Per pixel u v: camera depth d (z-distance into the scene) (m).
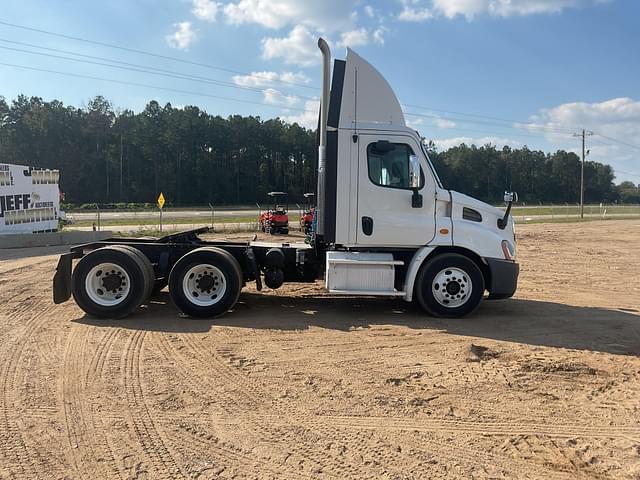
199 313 7.78
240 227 31.62
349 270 7.68
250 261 8.18
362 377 5.36
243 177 102.81
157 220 41.59
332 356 6.05
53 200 24.12
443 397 4.85
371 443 3.94
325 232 7.79
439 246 7.88
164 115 103.62
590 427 4.26
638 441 4.02
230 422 4.28
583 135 55.12
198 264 7.78
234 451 3.80
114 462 3.62
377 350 6.30
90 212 57.62
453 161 96.00
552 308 8.97
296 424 4.25
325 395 4.87
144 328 7.22
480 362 5.88
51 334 6.85
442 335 7.02
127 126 99.00
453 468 3.59
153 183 96.38
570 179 119.19
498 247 7.88
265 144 105.38
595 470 3.58
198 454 3.75
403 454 3.78
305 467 3.58
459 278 7.89
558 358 6.05
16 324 7.38
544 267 14.91
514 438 4.05
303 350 6.27
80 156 92.75
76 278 7.72
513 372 5.55
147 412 4.45
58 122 93.75
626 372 5.59
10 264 14.11
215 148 102.44
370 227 7.75
